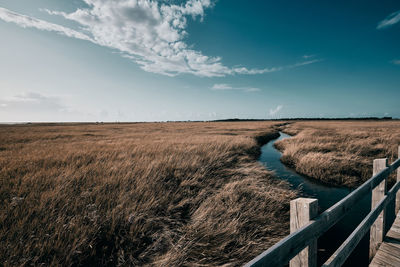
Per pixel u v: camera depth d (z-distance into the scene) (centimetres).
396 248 250
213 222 355
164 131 2833
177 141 1342
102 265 254
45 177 459
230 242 322
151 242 308
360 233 194
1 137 1711
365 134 1661
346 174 705
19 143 1254
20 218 287
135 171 536
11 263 217
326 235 374
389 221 400
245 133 2397
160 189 453
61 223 285
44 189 398
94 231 286
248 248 312
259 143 1762
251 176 659
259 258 90
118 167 570
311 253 130
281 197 499
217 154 868
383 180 277
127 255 275
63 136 1931
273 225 378
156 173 526
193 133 2377
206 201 431
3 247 230
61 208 324
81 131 2878
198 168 648
